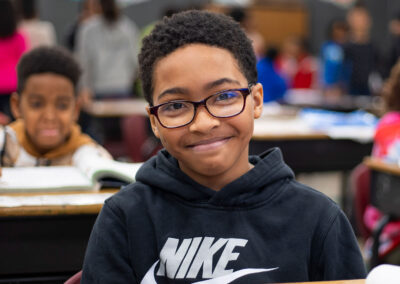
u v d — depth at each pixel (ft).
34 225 4.14
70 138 5.93
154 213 3.37
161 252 3.29
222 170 3.18
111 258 3.33
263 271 3.20
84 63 16.33
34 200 4.19
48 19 28.78
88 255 3.38
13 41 12.71
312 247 3.31
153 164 3.60
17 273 4.17
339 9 33.19
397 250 6.33
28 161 5.80
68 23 29.04
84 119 8.20
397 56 20.93
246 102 3.18
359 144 9.92
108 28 16.35
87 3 17.74
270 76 16.76
